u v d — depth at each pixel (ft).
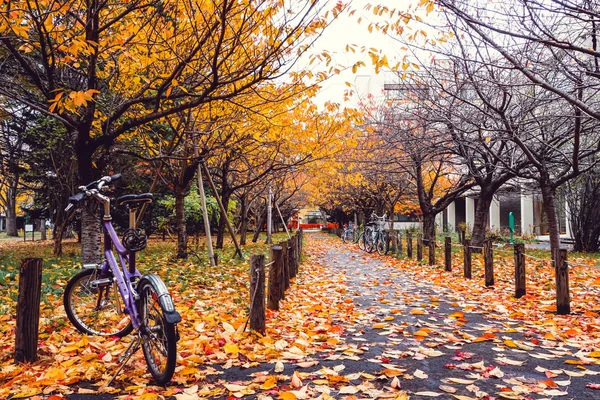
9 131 48.32
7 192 116.37
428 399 9.64
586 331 15.81
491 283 26.43
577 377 11.06
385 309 20.63
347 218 122.42
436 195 75.72
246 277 30.17
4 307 18.31
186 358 12.02
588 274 30.89
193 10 17.26
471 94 37.58
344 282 30.22
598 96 30.04
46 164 45.98
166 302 9.81
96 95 21.90
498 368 11.41
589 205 49.37
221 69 22.30
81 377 10.83
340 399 9.59
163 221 60.08
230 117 26.53
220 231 57.57
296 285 28.37
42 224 97.71
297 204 119.96
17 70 27.45
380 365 12.11
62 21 19.83
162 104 25.30
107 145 22.21
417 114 32.63
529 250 51.37
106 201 12.71
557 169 42.93
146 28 20.18
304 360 12.51
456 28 22.91
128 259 12.10
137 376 10.95
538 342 14.46
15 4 16.42
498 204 99.09
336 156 37.60
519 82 29.78
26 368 11.24
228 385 10.16
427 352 13.17
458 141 31.81
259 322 15.19
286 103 28.04
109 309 14.39
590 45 25.31
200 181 36.40
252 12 17.39
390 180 55.52
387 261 45.65
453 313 19.06
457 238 82.07
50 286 22.66
